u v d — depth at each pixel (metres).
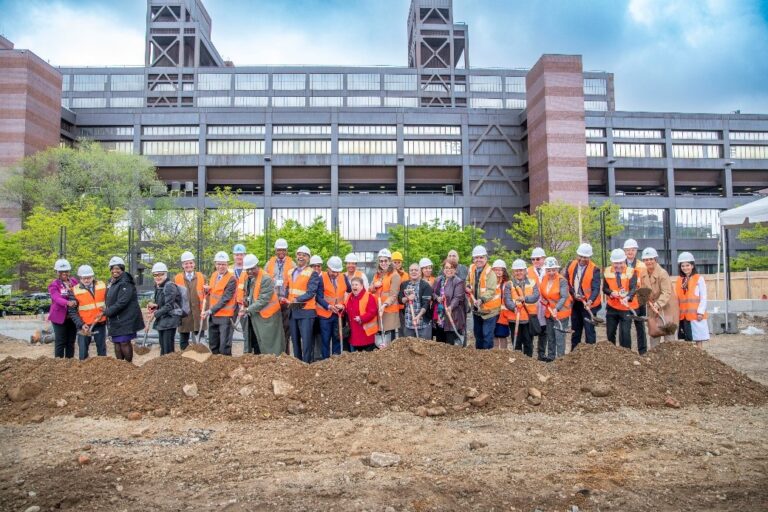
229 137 61.31
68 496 4.21
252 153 61.38
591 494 4.25
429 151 63.50
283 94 74.19
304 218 60.12
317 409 6.80
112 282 8.84
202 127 61.06
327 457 5.21
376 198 60.72
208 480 4.61
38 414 6.71
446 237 41.72
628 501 4.12
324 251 39.62
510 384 7.19
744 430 5.89
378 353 7.63
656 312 9.05
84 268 9.07
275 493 4.30
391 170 63.75
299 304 8.78
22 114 51.84
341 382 7.17
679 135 63.38
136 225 44.47
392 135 62.94
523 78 80.81
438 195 61.62
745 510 3.96
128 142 61.78
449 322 9.09
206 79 74.06
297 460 5.11
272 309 9.02
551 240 41.34
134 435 5.96
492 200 62.34
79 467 4.91
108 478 4.64
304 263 9.09
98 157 45.47
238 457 5.21
